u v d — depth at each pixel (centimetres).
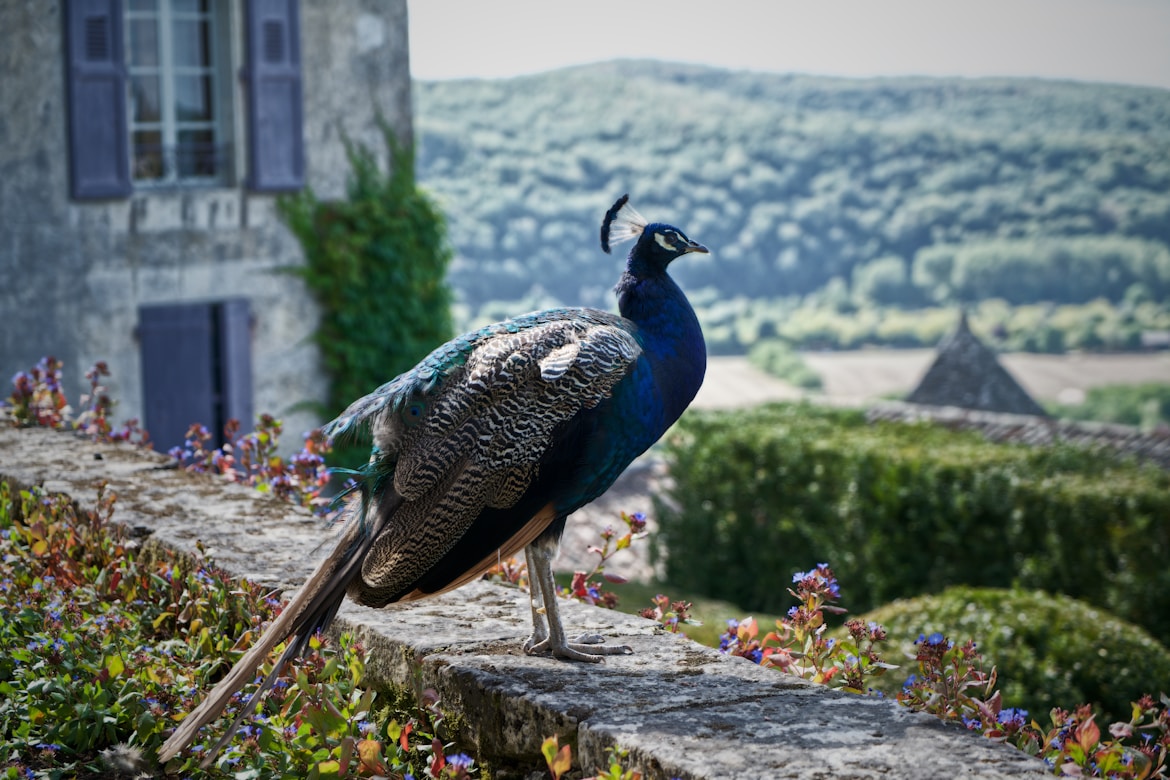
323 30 1482
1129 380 7400
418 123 7488
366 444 398
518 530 362
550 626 371
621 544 481
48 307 1349
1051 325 8175
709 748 299
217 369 1463
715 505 1506
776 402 1812
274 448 633
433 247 1565
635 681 349
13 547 492
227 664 409
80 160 1342
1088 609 892
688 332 409
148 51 1406
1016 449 1376
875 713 322
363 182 1520
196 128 1442
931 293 8400
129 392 1402
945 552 1324
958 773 284
